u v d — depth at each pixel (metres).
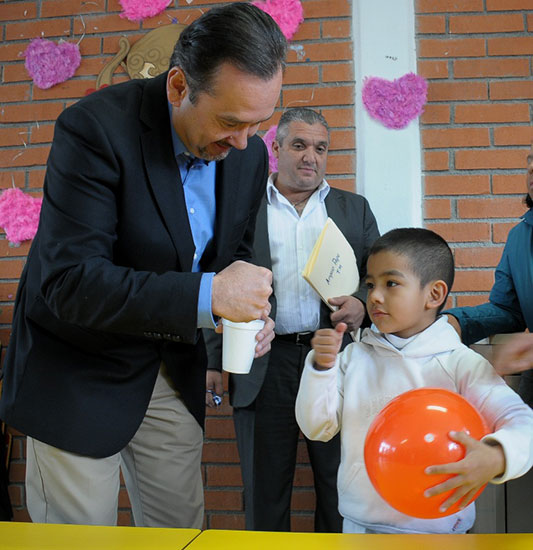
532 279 1.73
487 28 2.49
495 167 2.46
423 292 1.31
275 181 2.28
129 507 2.53
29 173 2.66
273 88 1.06
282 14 2.53
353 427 1.29
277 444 2.07
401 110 2.47
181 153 1.26
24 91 2.68
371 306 1.33
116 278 1.08
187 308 1.05
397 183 2.47
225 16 1.05
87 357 1.27
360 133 2.49
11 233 2.64
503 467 0.91
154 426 1.44
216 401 2.17
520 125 2.46
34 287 1.26
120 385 1.29
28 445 1.30
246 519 2.12
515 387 1.61
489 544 0.83
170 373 1.40
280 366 2.07
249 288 1.05
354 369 1.34
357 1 2.51
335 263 1.70
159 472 1.45
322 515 2.08
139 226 1.22
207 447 2.50
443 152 2.48
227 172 1.36
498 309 1.82
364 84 2.48
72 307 1.10
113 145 1.17
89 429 1.24
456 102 2.48
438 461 0.88
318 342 1.25
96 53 2.65
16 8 2.69
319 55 2.53
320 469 2.07
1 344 2.54
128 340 1.30
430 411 0.91
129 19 2.63
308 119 2.14
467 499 0.91
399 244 1.32
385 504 1.23
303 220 2.16
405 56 2.48
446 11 2.50
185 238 1.26
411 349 1.29
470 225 2.45
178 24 2.60
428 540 0.85
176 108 1.18
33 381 1.24
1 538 0.86
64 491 1.26
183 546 0.83
